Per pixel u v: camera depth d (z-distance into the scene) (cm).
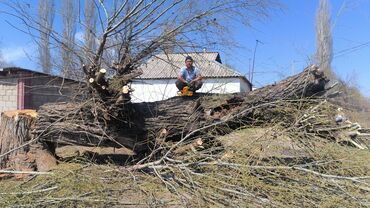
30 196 527
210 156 546
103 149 816
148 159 609
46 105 698
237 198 486
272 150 536
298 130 577
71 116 673
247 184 495
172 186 521
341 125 623
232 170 518
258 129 581
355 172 514
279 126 565
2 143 740
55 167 630
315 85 629
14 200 516
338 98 664
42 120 689
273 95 629
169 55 706
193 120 641
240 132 582
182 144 600
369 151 569
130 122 651
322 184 491
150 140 664
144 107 669
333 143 571
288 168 505
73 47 643
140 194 531
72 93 677
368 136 636
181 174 542
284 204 470
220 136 596
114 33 646
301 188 480
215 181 512
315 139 559
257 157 523
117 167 585
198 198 490
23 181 597
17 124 736
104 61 648
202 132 625
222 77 720
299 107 596
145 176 557
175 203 504
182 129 647
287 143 549
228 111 647
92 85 611
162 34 659
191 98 680
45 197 517
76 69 659
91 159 652
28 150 725
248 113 618
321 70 633
